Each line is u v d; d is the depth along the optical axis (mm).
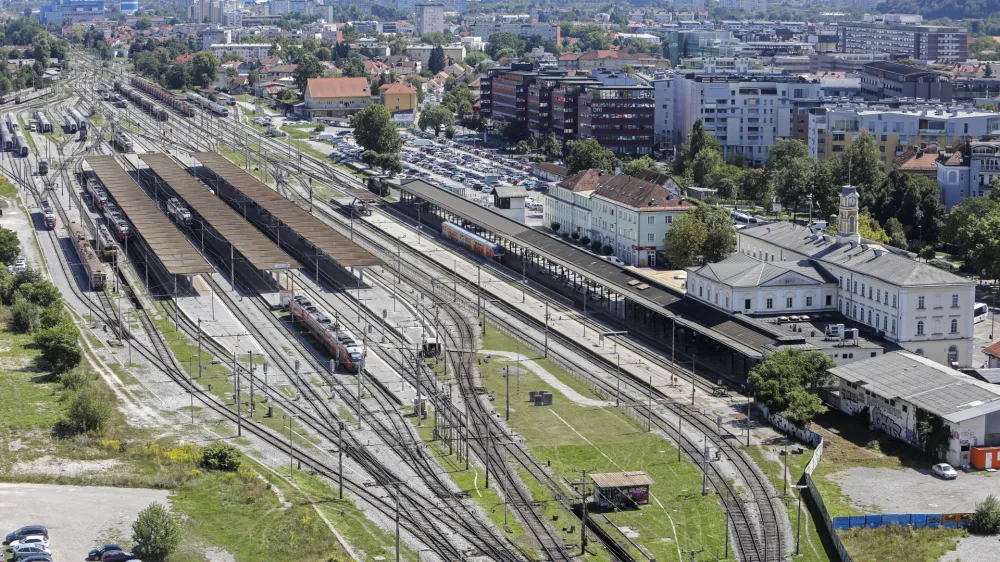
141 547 183250
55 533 190625
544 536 196750
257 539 191750
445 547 192500
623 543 193625
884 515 197750
